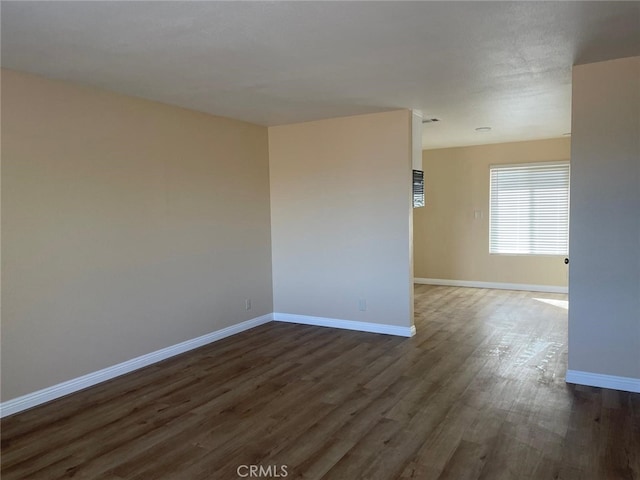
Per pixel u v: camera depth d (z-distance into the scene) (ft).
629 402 10.32
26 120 10.48
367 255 16.57
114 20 7.72
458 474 7.73
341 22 8.02
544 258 23.86
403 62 10.29
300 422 9.77
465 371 12.59
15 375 10.37
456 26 8.30
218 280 15.96
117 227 12.52
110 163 12.33
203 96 13.04
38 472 8.02
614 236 10.77
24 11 7.30
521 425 9.40
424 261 27.02
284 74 11.03
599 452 8.32
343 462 8.18
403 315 16.05
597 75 10.59
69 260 11.40
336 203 17.01
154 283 13.64
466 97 13.67
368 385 11.74
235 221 16.66
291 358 13.98
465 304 21.12
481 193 25.14
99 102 12.05
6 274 10.18
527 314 19.02
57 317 11.16
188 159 14.69
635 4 7.46
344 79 11.57
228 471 7.97
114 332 12.52
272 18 7.77
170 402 10.89
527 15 7.88
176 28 8.11
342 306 17.25
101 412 10.37
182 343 14.62
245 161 17.10
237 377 12.47
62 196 11.21
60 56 9.44
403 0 7.20
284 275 18.40
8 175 10.18
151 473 7.94
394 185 15.83
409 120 15.48
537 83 12.19
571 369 11.57
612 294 10.92
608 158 10.67
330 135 16.89
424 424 9.55
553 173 23.29
